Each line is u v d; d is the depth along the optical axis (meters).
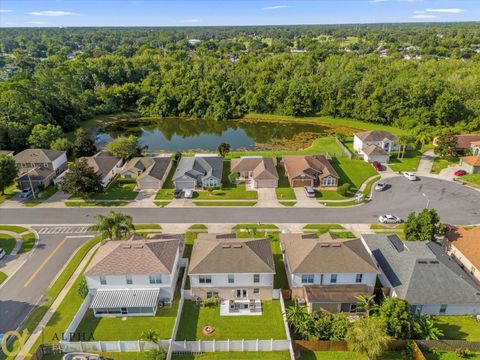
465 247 49.78
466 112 120.12
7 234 58.66
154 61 198.00
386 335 35.69
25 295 44.91
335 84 144.12
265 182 75.69
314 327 37.88
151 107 153.88
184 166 80.75
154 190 75.38
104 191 74.75
